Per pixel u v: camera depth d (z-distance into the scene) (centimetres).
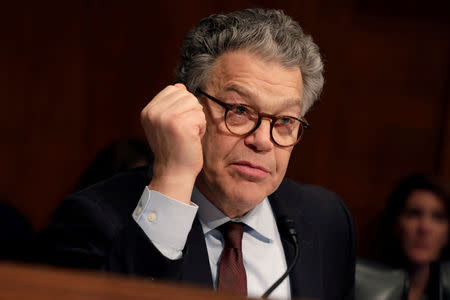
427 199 452
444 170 639
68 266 222
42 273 108
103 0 630
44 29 624
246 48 219
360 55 640
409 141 646
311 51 234
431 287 326
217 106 222
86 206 230
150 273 199
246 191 222
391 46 640
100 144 638
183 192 207
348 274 292
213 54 225
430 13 639
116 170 413
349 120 644
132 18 632
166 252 204
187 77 234
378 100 644
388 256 464
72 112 634
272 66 219
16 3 618
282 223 253
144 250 199
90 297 96
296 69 225
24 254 441
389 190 648
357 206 650
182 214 205
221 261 235
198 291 106
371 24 638
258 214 254
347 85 641
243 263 244
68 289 99
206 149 225
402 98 644
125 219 230
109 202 234
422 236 450
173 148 207
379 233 475
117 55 634
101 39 632
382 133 646
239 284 231
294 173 643
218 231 241
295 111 225
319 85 244
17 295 93
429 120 646
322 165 643
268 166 222
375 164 648
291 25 231
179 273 201
